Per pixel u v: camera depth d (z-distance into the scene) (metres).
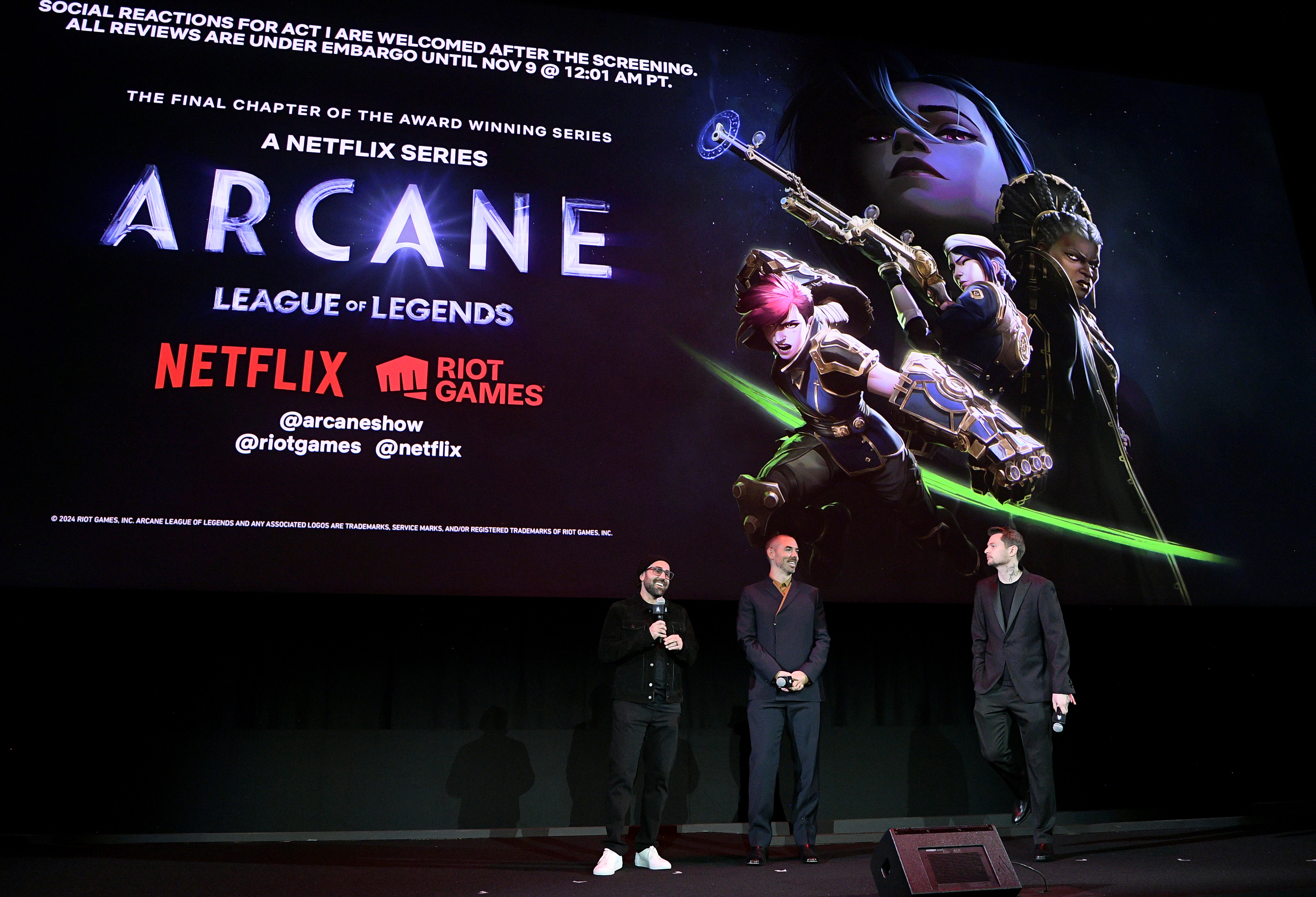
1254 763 4.40
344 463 3.65
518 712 3.91
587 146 4.18
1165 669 4.40
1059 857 3.45
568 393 3.89
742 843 3.79
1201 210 4.68
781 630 3.47
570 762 3.91
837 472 4.01
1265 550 4.29
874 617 4.25
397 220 3.94
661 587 3.35
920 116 4.49
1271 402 4.48
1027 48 4.97
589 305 4.00
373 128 4.03
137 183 3.77
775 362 4.08
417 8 4.20
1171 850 3.63
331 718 3.77
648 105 4.29
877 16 4.84
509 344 3.89
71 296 3.60
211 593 3.57
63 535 3.40
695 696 4.04
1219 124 4.84
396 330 3.81
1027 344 4.31
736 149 4.30
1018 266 4.41
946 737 4.20
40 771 3.54
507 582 3.67
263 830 3.67
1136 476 4.26
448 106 4.12
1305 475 4.42
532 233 4.04
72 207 3.68
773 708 3.43
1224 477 4.34
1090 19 4.94
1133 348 4.41
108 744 3.61
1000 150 4.53
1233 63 4.98
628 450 3.88
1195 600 4.18
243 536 3.52
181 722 3.65
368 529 3.61
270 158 3.91
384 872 3.11
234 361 3.66
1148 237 4.58
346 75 4.07
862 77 4.50
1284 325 4.60
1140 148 4.70
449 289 3.90
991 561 3.55
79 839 3.54
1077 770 4.26
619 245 4.09
